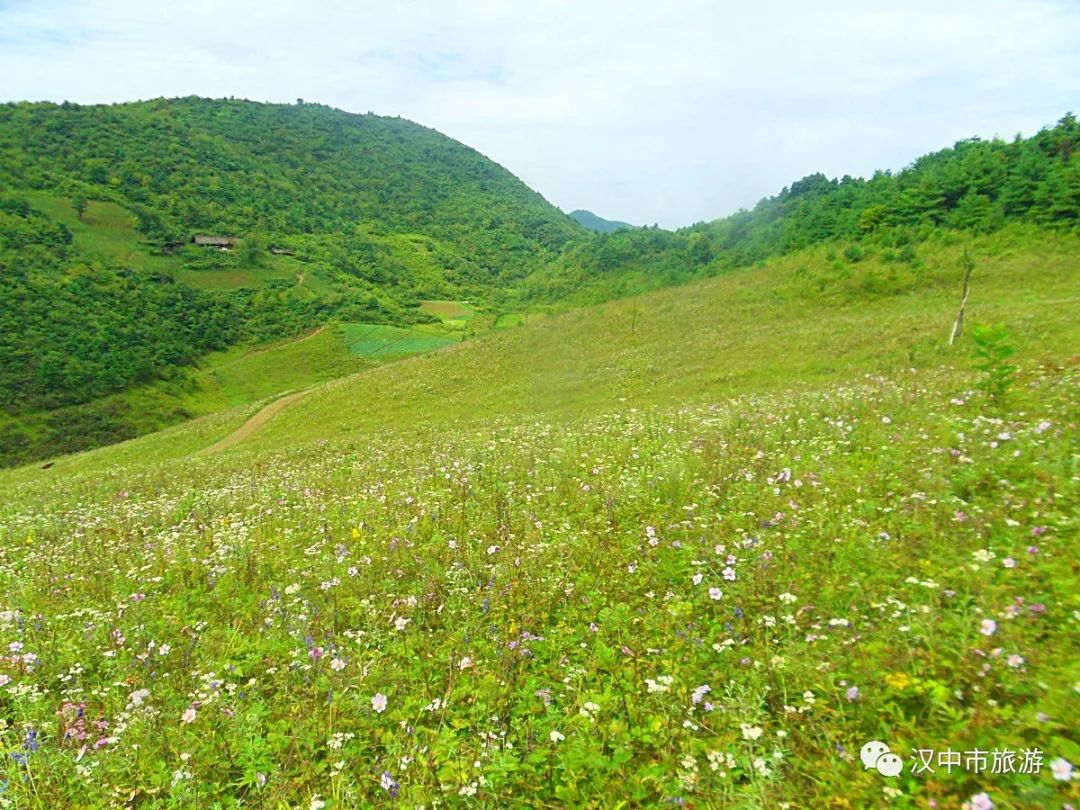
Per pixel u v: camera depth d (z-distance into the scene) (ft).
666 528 24.17
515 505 32.32
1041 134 207.10
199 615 23.57
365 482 46.57
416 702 15.69
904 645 13.61
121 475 91.91
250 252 608.60
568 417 94.94
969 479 22.50
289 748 14.71
